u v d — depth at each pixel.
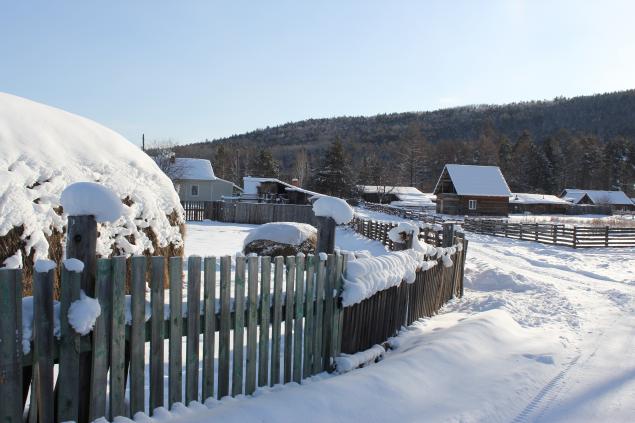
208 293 3.46
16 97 7.08
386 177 90.12
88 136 7.45
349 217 5.30
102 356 2.85
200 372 4.41
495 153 107.88
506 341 5.98
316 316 4.53
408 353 5.01
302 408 3.42
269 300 3.97
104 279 2.86
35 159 6.20
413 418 3.67
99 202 2.78
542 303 9.07
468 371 4.80
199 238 20.91
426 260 7.70
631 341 6.41
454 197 57.09
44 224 5.95
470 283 11.96
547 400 4.31
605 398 4.37
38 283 2.59
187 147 121.31
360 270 5.02
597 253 21.41
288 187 53.50
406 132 145.12
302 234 12.16
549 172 100.31
